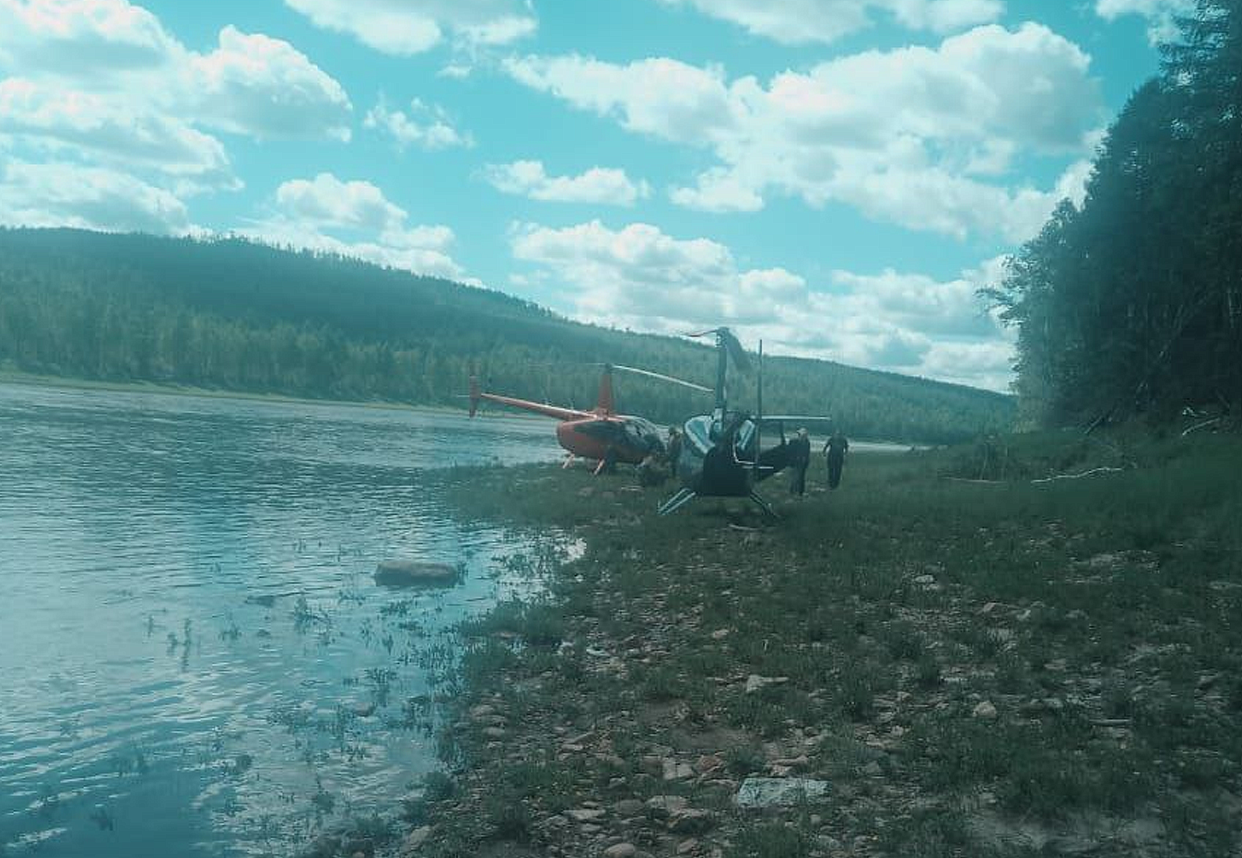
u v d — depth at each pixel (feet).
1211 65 112.06
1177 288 119.14
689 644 35.78
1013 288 172.96
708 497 74.33
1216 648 28.14
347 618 41.11
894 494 73.82
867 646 33.35
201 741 25.98
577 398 582.76
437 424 341.41
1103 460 82.48
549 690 31.01
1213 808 18.57
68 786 22.76
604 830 20.49
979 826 18.97
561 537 66.49
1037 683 27.27
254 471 108.99
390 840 20.29
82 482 87.30
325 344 584.81
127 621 38.96
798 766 22.94
